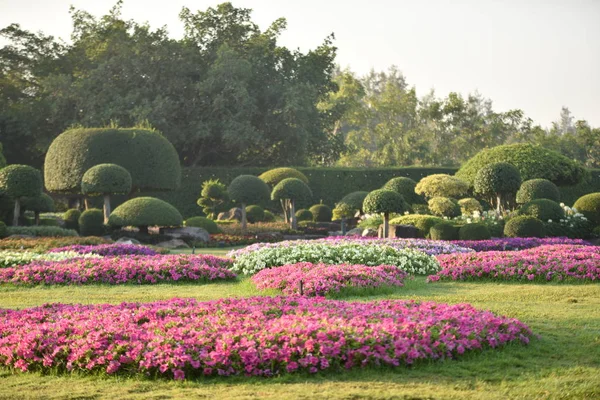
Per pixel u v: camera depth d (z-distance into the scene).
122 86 41.66
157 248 19.95
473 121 58.44
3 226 22.58
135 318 7.84
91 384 6.15
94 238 20.72
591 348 7.07
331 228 30.88
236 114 41.12
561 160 30.81
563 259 13.07
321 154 48.78
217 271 13.26
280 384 5.95
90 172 27.23
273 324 7.13
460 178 31.58
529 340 7.31
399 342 6.48
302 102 43.03
